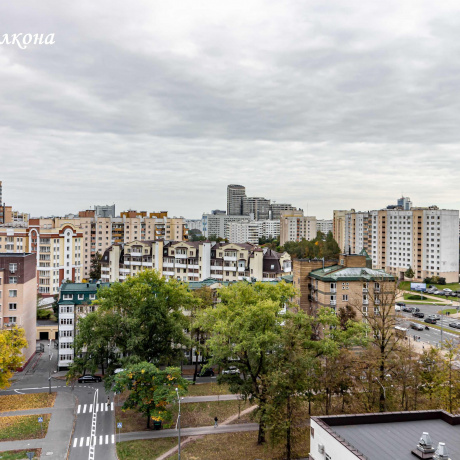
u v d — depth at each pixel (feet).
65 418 239.71
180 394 219.41
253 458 196.03
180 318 282.15
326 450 125.39
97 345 251.19
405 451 118.01
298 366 184.24
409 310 504.43
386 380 214.07
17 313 321.52
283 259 499.92
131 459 196.54
